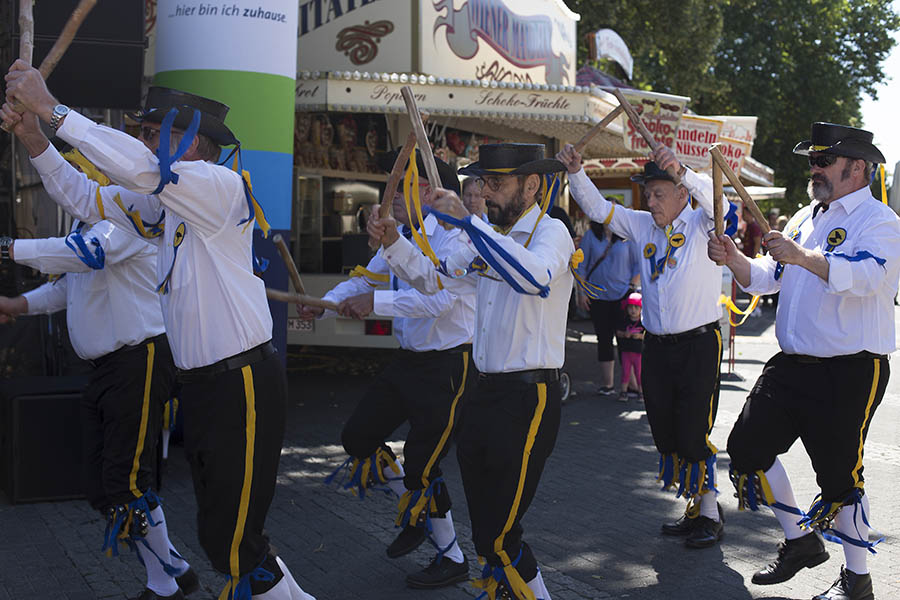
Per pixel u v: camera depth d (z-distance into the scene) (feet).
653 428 17.54
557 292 11.96
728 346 42.14
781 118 110.11
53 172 11.45
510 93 33.73
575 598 14.74
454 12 37.42
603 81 49.24
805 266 13.09
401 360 15.33
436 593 14.85
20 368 22.38
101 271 13.93
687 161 41.45
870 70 109.40
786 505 14.96
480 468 12.02
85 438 14.21
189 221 10.64
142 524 13.53
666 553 16.90
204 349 10.96
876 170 14.40
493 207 12.00
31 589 14.83
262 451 11.21
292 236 37.93
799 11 103.91
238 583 11.25
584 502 20.20
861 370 14.01
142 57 21.84
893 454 24.52
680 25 77.51
